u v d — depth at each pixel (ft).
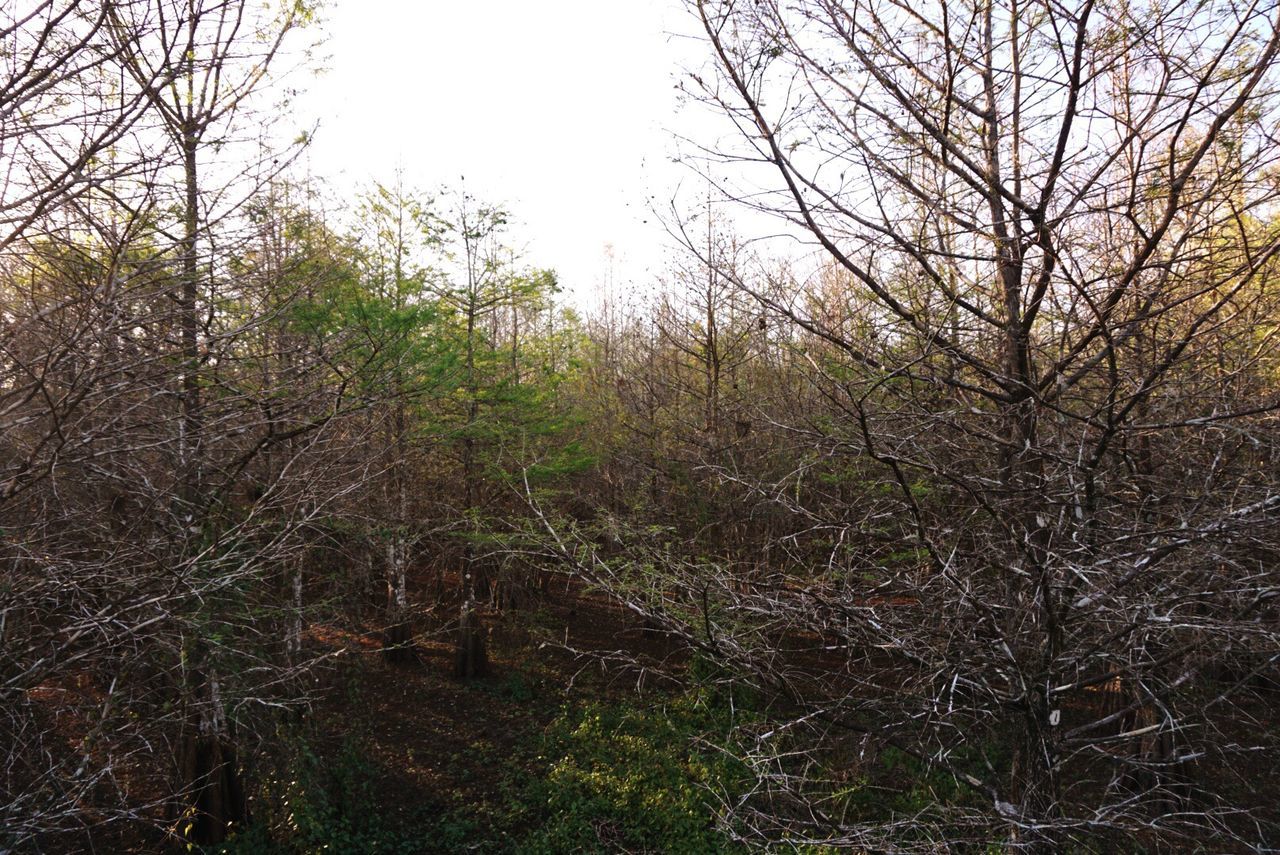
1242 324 14.66
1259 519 11.02
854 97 15.14
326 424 22.27
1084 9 12.54
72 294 17.29
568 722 39.78
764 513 29.27
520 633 48.47
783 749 17.87
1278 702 18.62
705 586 13.57
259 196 22.22
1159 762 12.54
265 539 23.76
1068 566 11.76
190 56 17.78
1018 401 15.05
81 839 24.93
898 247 14.76
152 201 16.69
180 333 21.01
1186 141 15.70
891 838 12.63
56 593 15.83
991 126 15.52
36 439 18.48
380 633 48.39
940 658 13.15
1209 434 14.29
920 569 15.34
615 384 53.31
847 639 13.43
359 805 31.24
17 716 15.94
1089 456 14.51
